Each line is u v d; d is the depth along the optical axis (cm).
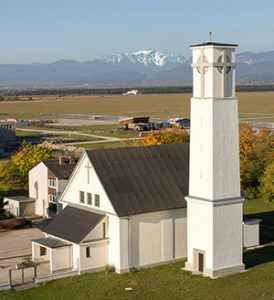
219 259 4797
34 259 5375
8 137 16662
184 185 5462
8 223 7056
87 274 4988
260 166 9088
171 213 5275
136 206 5066
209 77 4709
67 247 5100
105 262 5131
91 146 14850
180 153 5788
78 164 5500
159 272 4975
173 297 4275
